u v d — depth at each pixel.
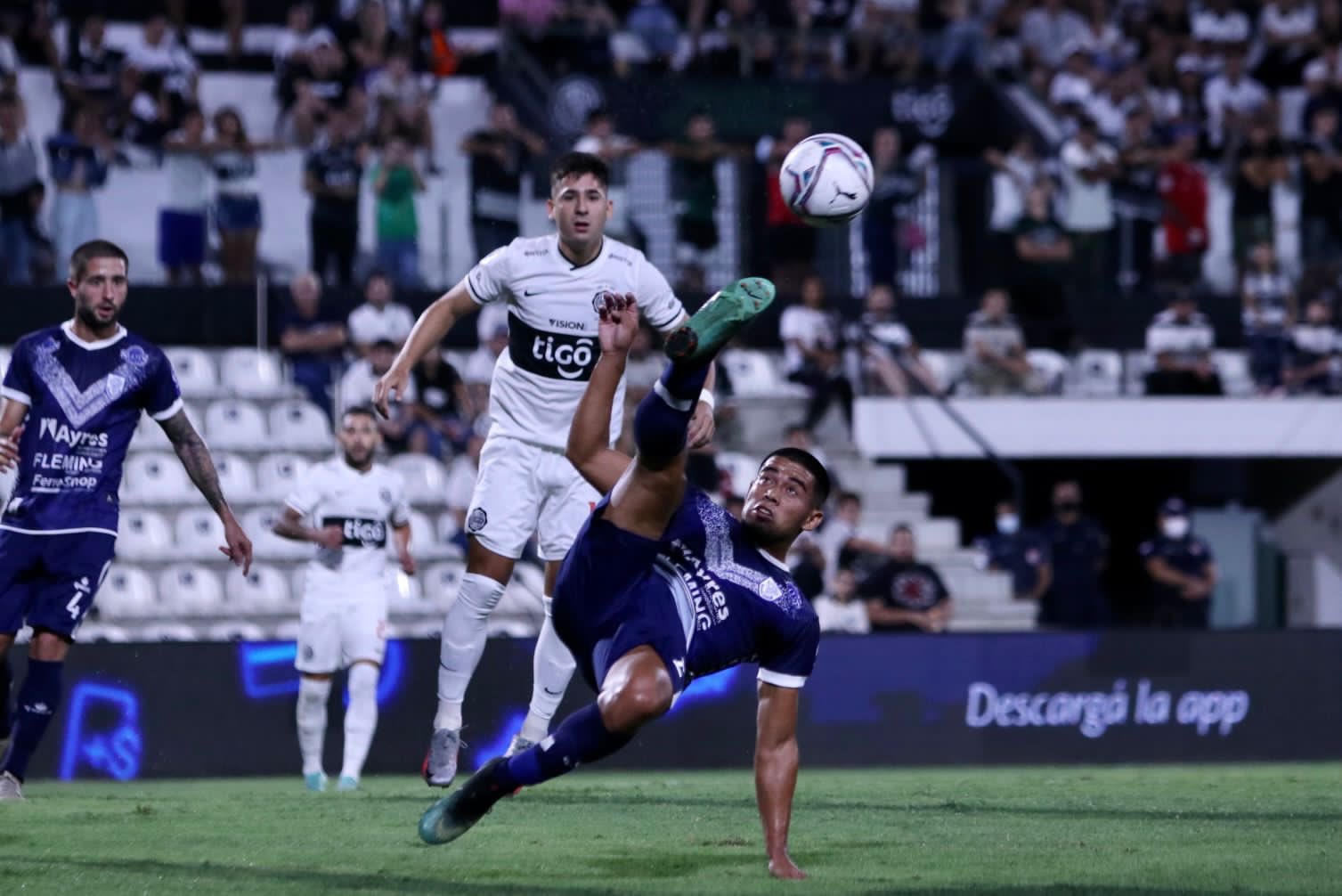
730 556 10.10
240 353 33.34
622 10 38.66
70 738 23.17
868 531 34.16
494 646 23.81
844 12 39.03
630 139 35.41
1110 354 37.06
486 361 32.72
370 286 32.72
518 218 34.84
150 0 36.47
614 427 14.42
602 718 9.40
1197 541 33.31
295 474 31.70
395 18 36.12
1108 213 37.31
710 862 10.73
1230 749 27.28
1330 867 10.53
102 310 15.09
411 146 34.38
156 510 30.48
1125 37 42.72
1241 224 38.75
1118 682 27.00
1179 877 10.08
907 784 19.22
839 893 9.32
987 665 26.55
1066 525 33.25
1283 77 43.06
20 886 9.67
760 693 10.36
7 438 14.94
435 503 31.30
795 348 34.88
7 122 32.62
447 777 14.44
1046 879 9.98
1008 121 37.75
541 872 10.29
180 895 9.38
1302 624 39.31
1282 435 36.69
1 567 15.13
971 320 36.12
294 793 17.78
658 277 14.37
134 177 33.50
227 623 29.09
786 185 12.93
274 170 34.41
